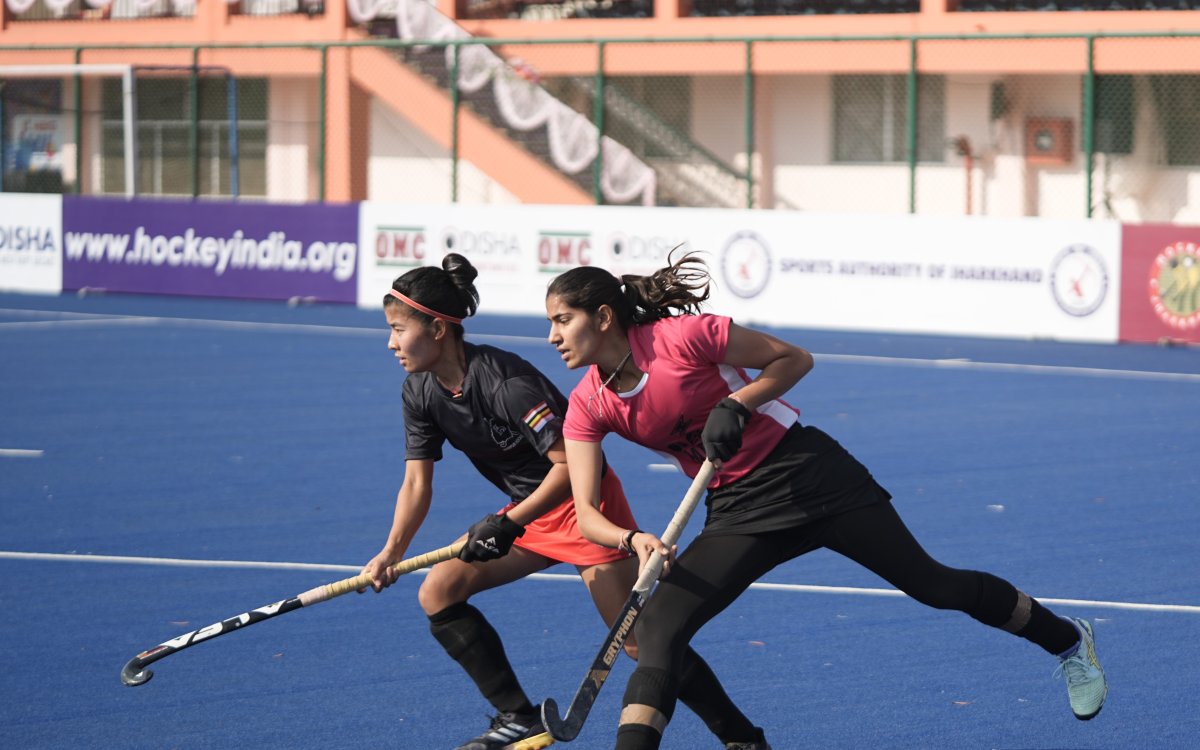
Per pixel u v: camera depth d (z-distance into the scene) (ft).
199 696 48.98
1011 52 193.67
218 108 245.24
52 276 200.34
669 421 38.78
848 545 39.27
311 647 54.54
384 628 57.06
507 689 42.14
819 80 215.72
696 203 222.28
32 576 64.13
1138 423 104.83
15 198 201.98
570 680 50.72
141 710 47.52
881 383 123.75
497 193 230.48
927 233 155.53
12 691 49.26
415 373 40.73
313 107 238.48
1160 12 186.70
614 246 167.94
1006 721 46.52
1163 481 84.84
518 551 42.34
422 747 44.39
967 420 106.11
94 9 246.88
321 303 185.47
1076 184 202.49
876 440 98.17
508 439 41.01
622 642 36.99
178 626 56.90
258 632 56.39
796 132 217.97
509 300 173.99
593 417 39.09
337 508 78.23
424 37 218.79
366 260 182.50
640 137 223.30
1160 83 196.34
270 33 231.09
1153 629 56.18
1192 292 144.97
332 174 230.68
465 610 42.22
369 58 225.15
